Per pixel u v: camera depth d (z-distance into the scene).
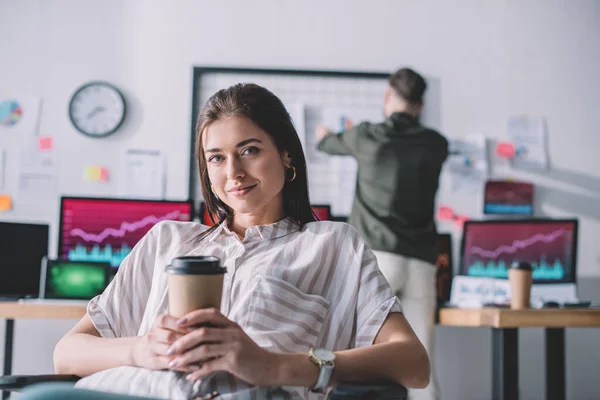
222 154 1.30
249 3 3.63
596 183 3.73
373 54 3.66
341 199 3.56
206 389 1.11
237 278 1.30
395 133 2.94
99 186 3.51
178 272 1.06
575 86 3.78
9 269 2.94
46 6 3.58
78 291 2.64
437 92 3.69
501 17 3.75
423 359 1.20
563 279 3.11
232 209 1.40
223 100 1.31
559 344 3.03
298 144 1.37
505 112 3.72
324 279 1.31
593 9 3.81
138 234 2.94
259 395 1.13
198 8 3.61
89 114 3.53
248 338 1.08
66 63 3.56
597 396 3.66
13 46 3.55
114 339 1.24
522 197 3.67
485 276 3.20
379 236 2.85
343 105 3.62
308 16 3.65
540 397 3.63
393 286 2.80
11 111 3.52
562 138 3.74
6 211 3.48
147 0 3.60
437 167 2.96
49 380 1.23
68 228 2.91
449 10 3.72
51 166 3.51
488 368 3.62
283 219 1.37
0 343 3.44
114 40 3.58
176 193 3.53
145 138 3.54
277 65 3.62
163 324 1.07
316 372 1.12
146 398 0.88
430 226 2.93
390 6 3.69
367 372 1.15
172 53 3.59
